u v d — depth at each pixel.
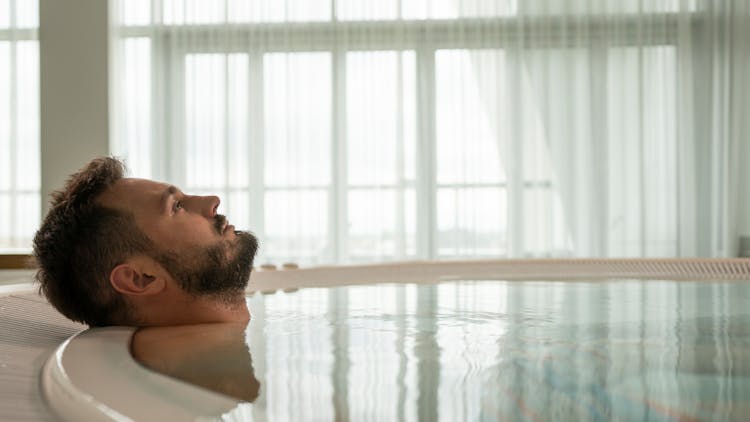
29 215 3.55
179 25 3.76
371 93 3.76
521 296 1.16
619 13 3.74
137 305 0.82
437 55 3.75
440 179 3.75
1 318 0.74
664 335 0.72
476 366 0.54
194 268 0.82
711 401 0.41
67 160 3.28
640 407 0.40
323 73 3.77
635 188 3.73
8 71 3.59
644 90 3.73
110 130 3.34
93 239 0.81
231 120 3.77
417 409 0.39
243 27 3.77
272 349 0.63
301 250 3.76
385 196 3.75
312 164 3.77
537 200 3.72
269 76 3.78
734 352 0.61
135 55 3.72
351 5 3.76
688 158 3.70
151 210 0.81
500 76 3.73
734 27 3.68
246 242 0.88
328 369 0.53
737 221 3.66
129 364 0.51
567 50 3.75
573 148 3.72
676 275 1.53
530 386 0.46
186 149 3.75
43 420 0.37
